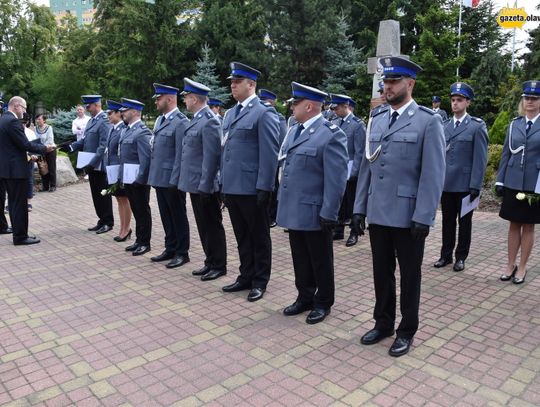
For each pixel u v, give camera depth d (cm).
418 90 1892
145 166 596
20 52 2717
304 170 396
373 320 411
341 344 368
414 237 328
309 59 2205
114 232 737
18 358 353
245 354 353
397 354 346
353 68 2050
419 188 329
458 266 541
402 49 2408
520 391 302
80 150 745
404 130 338
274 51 2297
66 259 598
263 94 826
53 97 2442
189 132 515
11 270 556
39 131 1080
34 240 675
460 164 528
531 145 480
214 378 322
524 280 505
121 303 455
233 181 458
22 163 651
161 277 529
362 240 681
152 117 2348
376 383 313
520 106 511
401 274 350
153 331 394
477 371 327
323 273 405
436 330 389
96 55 2505
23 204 659
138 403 295
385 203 341
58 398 302
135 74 2273
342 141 388
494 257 590
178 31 2334
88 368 337
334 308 437
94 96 718
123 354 356
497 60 1797
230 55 2383
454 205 543
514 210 488
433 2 2352
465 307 436
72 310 439
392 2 2322
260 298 462
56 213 882
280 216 409
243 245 481
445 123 556
